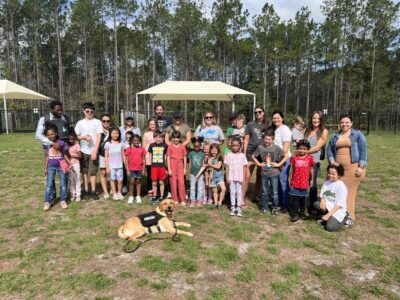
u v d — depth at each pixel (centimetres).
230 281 322
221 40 3488
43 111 2895
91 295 296
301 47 3506
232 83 4172
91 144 601
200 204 585
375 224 489
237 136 550
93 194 608
